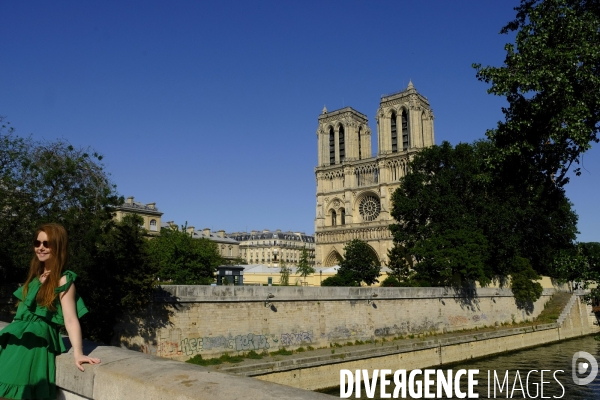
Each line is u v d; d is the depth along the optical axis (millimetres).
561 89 17734
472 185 68062
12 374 5523
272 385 4910
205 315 35938
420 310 55750
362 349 43156
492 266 71688
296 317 42031
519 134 19922
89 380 5793
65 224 34625
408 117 138625
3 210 34938
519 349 63594
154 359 6172
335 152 154000
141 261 31406
